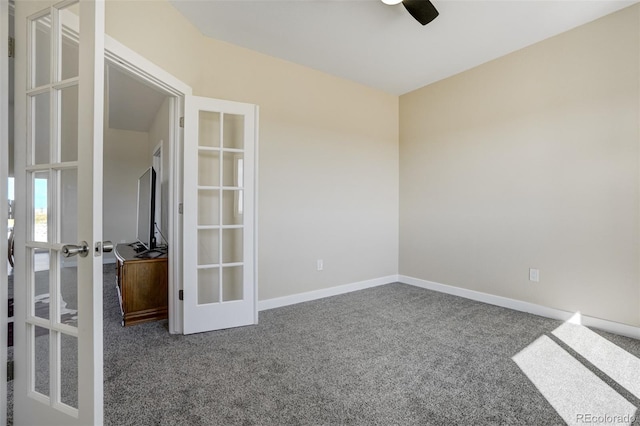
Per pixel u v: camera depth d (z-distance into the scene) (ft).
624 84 7.84
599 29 8.19
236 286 8.98
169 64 7.47
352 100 12.26
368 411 5.02
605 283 8.18
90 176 3.71
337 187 11.87
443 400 5.32
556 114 9.02
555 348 7.23
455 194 11.65
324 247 11.52
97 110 3.70
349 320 9.09
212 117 8.85
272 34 8.89
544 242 9.31
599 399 5.34
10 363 4.54
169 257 8.27
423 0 6.63
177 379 5.91
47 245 4.17
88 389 3.73
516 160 9.91
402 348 7.25
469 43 9.41
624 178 7.87
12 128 4.69
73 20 4.26
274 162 10.30
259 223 10.00
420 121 12.91
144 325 8.68
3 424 4.39
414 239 13.16
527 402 5.26
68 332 3.98
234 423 4.73
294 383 5.81
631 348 7.20
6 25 4.30
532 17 8.12
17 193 4.33
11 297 4.97
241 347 7.30
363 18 8.14
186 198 8.00
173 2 7.47
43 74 4.36
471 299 11.14
